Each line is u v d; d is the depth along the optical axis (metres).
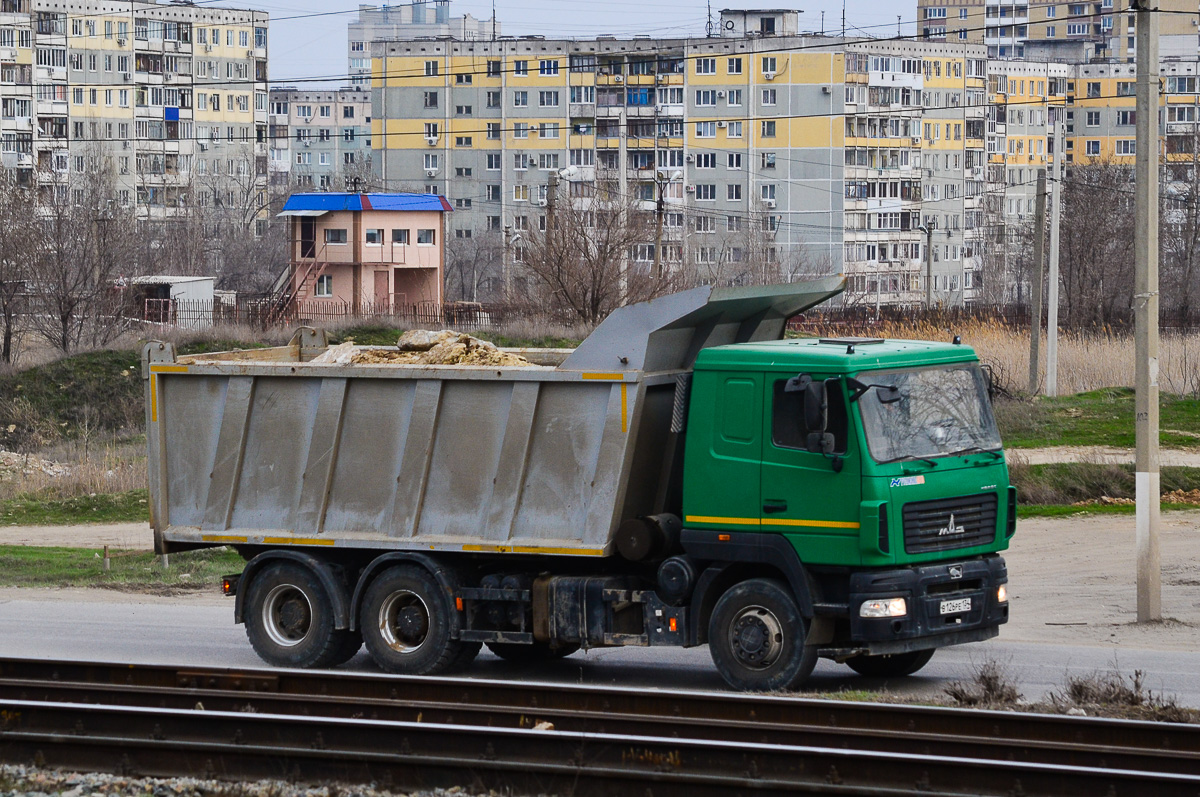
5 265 69.31
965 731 14.04
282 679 16.39
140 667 16.88
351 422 18.39
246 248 139.75
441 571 17.86
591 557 17.30
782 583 16.50
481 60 152.38
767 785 12.05
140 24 151.12
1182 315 82.31
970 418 16.94
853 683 17.80
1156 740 13.55
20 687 15.76
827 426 16.05
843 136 144.50
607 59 148.62
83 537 38.34
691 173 147.50
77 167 131.38
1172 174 134.00
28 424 58.56
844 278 18.55
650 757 12.91
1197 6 182.62
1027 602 24.62
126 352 64.38
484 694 15.73
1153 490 22.33
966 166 167.12
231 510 19.06
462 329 71.44
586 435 17.12
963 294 163.38
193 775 13.15
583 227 75.12
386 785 12.74
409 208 98.00
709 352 16.91
